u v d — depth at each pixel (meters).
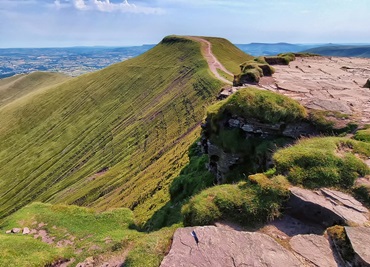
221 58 129.12
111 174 71.44
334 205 10.06
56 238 18.08
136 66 152.25
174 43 163.50
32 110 142.25
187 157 34.91
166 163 44.03
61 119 130.38
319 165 11.59
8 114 149.00
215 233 9.35
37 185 92.12
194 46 147.75
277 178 11.45
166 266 8.23
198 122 67.94
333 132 15.62
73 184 81.31
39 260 15.27
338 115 16.47
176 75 122.31
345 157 11.80
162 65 141.38
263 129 16.84
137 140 88.06
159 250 9.65
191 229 9.62
